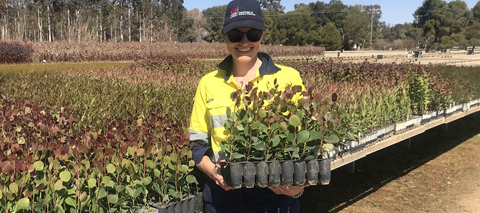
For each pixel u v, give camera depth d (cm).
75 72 1016
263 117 179
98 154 207
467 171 666
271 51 3834
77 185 192
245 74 201
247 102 179
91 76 898
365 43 10825
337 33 9562
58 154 205
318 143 181
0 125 324
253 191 192
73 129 310
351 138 432
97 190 192
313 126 189
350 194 568
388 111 559
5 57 2080
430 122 639
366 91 604
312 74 902
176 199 228
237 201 191
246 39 184
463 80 827
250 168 173
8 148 243
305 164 178
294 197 193
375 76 813
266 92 182
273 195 193
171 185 229
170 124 254
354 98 527
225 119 187
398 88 630
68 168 196
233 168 172
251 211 192
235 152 177
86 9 7588
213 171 187
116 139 246
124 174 216
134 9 8894
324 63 957
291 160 177
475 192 567
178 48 3466
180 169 216
